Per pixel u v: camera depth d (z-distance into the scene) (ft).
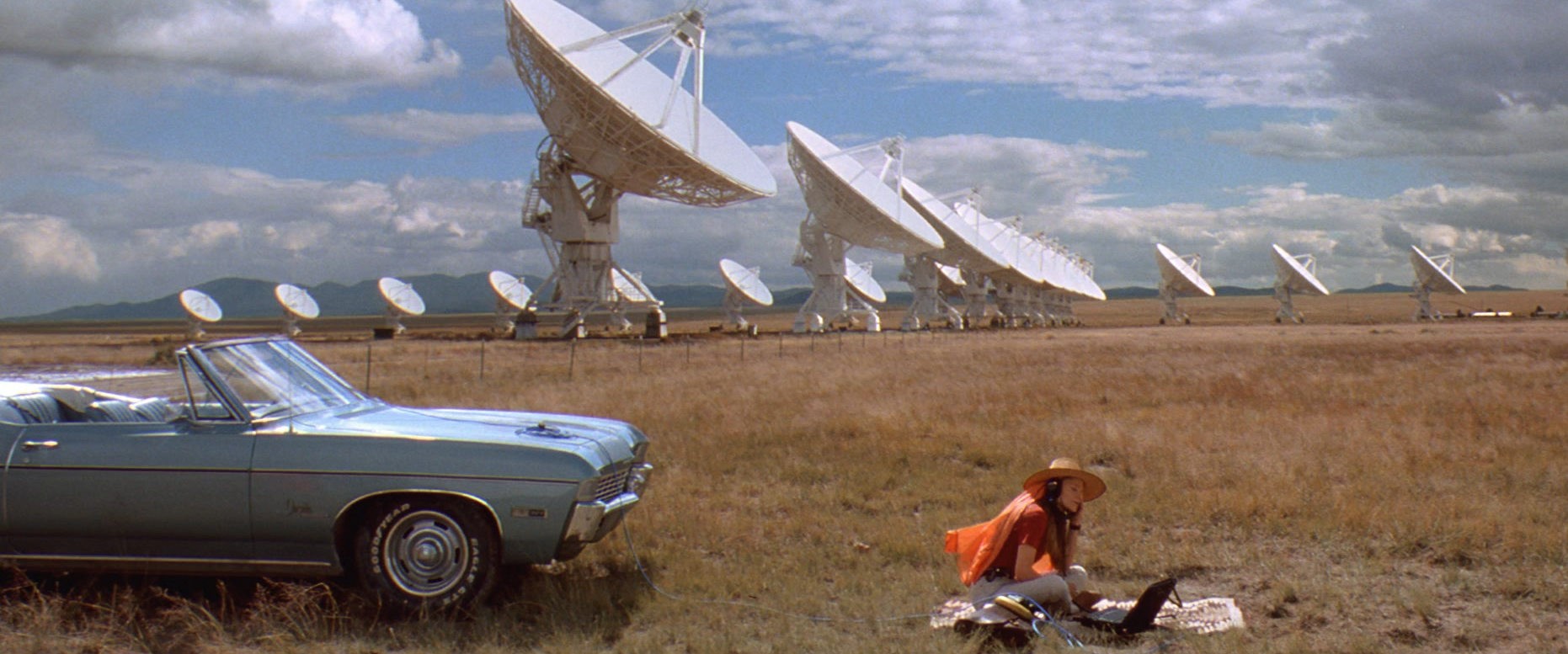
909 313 329.93
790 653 19.35
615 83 169.89
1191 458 41.75
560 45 160.97
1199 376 89.97
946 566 25.81
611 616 21.68
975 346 178.60
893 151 274.98
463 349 169.58
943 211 320.09
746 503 33.81
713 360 128.77
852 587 23.98
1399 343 177.68
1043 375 95.25
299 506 20.97
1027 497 21.48
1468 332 256.93
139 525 21.34
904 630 20.77
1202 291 458.91
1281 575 24.75
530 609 22.21
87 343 263.08
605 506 21.80
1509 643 19.99
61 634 20.57
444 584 21.31
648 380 89.76
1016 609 19.94
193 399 21.98
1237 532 29.04
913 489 36.19
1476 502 32.12
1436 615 21.54
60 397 24.21
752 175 189.57
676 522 30.14
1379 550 26.86
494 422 24.06
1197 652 19.29
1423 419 54.44
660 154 169.68
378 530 21.25
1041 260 451.53
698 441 46.65
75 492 21.34
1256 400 66.69
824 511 32.50
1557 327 294.66
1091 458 43.09
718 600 22.76
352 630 20.74
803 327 284.61
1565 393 70.23
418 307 332.19
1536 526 28.73
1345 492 33.47
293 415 22.63
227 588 23.52
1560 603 22.08
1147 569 25.80
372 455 21.03
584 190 217.97
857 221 248.73
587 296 218.18
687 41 171.42
